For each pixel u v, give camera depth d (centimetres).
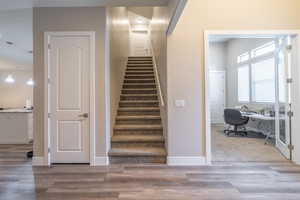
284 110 456
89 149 406
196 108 404
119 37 593
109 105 439
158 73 593
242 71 831
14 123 609
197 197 276
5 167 396
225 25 402
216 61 954
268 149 517
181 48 403
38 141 406
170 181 326
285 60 431
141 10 813
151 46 860
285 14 401
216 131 779
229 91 931
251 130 771
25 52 703
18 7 392
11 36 561
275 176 346
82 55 405
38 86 405
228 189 299
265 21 401
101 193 289
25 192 293
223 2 402
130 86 646
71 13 404
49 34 403
